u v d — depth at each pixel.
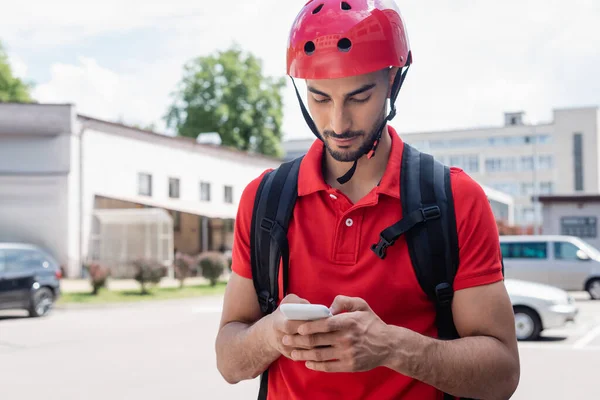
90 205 26.58
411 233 1.50
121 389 6.94
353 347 1.30
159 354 9.26
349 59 1.41
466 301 1.50
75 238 25.81
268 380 1.62
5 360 8.86
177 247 33.47
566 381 7.30
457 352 1.41
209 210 34.22
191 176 32.84
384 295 1.50
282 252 1.57
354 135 1.46
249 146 44.53
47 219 25.58
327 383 1.50
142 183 29.62
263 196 1.64
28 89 41.31
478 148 82.25
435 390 1.50
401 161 1.57
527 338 10.41
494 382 1.45
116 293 20.16
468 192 1.53
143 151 29.52
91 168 26.70
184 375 7.68
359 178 1.58
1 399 6.54
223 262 24.53
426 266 1.49
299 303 1.36
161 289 22.12
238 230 1.70
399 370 1.37
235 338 1.56
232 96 43.75
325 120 1.48
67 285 22.58
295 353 1.34
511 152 81.31
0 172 25.52
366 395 1.49
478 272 1.49
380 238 1.50
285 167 1.68
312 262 1.54
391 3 1.53
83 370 8.05
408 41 1.56
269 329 1.42
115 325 13.03
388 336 1.34
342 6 1.47
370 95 1.45
